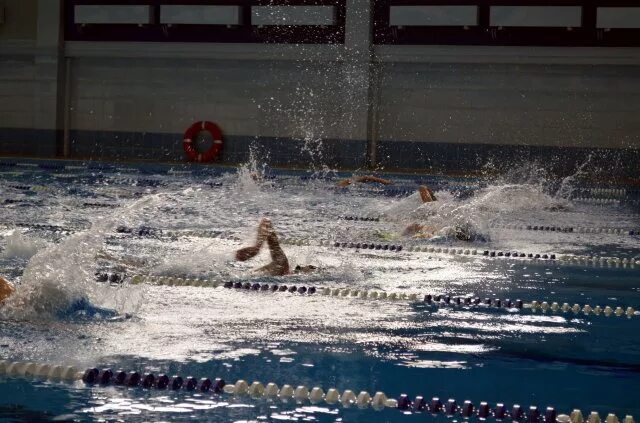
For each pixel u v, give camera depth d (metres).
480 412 5.26
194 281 8.93
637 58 23.41
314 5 24.91
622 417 5.21
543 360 6.47
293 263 10.16
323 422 5.03
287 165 25.44
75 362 5.99
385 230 13.21
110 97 26.20
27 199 15.88
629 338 7.23
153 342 6.58
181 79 25.89
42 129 26.16
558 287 9.39
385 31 24.73
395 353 6.55
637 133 23.73
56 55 25.92
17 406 5.12
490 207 16.47
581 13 23.61
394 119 25.00
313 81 25.14
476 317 7.91
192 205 15.73
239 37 25.39
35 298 7.34
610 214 16.55
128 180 20.33
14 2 26.19
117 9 25.75
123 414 5.04
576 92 23.94
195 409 5.18
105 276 8.91
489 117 24.45
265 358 6.27
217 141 25.45
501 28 24.03
